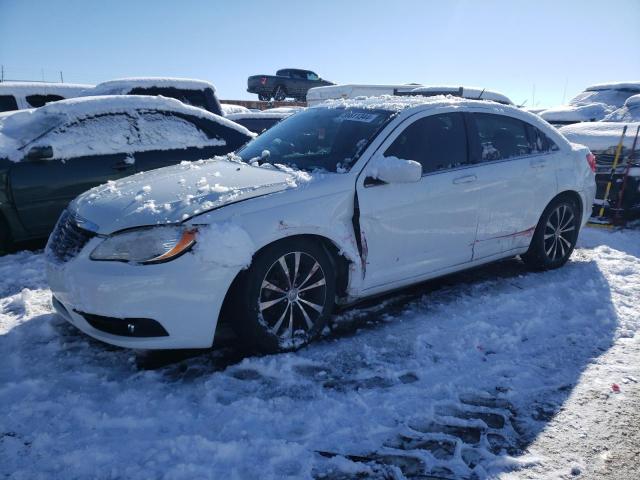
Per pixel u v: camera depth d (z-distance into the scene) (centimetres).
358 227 335
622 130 695
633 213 748
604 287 439
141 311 272
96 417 251
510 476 222
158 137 591
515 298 410
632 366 312
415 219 362
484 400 276
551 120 1052
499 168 415
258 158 384
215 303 283
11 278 447
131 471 217
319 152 369
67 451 228
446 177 379
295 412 260
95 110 559
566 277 464
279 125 445
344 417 258
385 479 219
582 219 499
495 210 414
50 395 270
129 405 262
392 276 360
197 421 251
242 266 286
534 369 307
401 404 270
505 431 252
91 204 320
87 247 289
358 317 374
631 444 245
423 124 382
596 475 224
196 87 837
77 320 297
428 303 399
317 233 318
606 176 680
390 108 389
